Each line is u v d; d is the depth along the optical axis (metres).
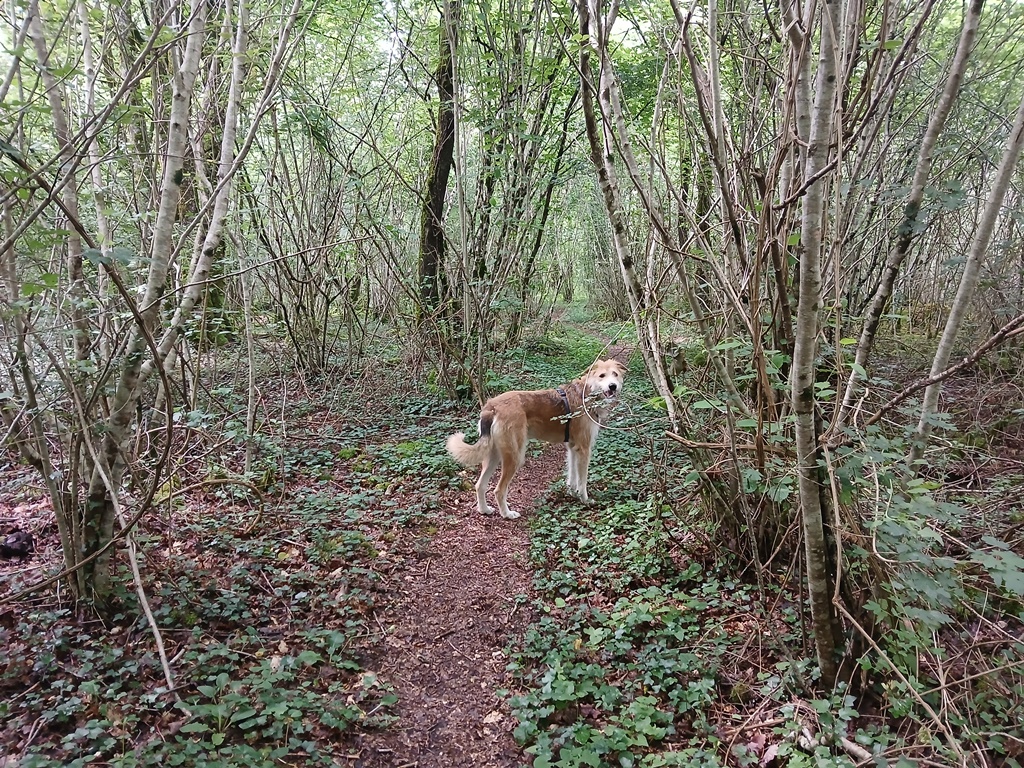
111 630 3.55
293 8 4.70
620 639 3.74
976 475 4.76
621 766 2.81
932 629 2.98
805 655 3.39
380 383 9.31
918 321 11.80
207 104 5.74
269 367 9.38
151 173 5.52
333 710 3.12
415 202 10.66
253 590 4.14
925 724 2.80
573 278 22.34
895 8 3.68
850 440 3.08
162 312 4.25
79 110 5.08
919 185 3.42
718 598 4.12
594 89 4.18
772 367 3.50
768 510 4.14
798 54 2.78
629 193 8.20
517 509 6.10
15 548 4.25
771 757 2.86
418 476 6.52
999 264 8.05
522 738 3.07
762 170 3.89
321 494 5.72
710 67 3.49
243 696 3.07
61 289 3.70
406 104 10.80
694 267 4.83
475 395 8.95
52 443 4.12
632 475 6.44
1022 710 2.85
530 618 4.20
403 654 3.80
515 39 8.43
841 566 2.93
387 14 9.05
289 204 8.84
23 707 2.91
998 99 7.67
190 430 4.66
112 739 2.71
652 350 4.54
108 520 3.59
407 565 4.80
